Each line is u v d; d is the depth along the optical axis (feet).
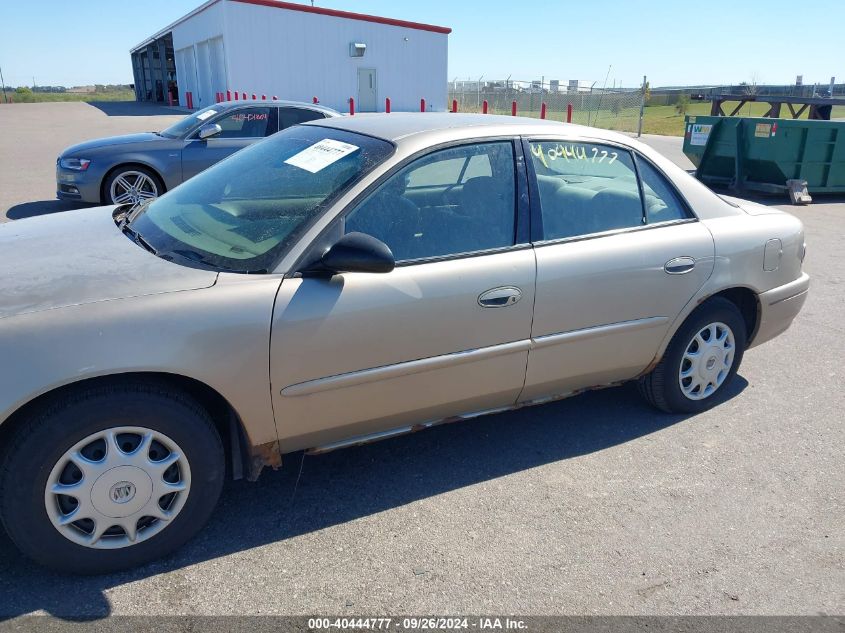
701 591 8.61
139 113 98.73
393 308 9.27
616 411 13.47
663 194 12.27
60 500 8.02
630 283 11.28
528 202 10.70
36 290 8.09
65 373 7.54
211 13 90.68
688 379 13.03
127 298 8.09
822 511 10.37
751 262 12.76
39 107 118.73
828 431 12.84
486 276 9.98
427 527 9.64
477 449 11.86
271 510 9.92
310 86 91.61
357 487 10.57
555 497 10.49
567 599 8.38
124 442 8.18
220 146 29.45
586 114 85.61
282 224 9.29
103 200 28.35
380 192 9.56
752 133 39.52
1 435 7.79
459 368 10.11
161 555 8.71
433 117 11.70
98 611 7.85
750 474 11.32
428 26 97.14
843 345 17.20
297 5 87.66
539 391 11.32
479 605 8.21
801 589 8.71
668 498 10.57
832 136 37.86
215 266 8.89
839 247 27.86
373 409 9.68
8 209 30.09
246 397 8.64
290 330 8.64
